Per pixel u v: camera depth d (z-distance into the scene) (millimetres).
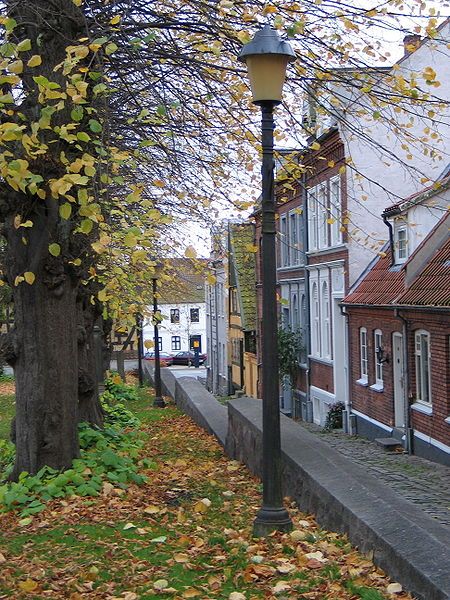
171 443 12633
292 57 6855
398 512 6082
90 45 6945
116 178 7609
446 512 10023
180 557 6133
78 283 8875
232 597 5234
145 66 9234
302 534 6617
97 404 12406
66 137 6848
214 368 54438
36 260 8445
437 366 16578
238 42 8938
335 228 25672
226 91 10609
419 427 17781
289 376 31797
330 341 26984
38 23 8383
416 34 9453
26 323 8609
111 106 10133
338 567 5801
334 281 26234
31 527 7066
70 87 6805
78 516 7371
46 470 8453
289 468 8188
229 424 11445
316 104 10555
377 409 21609
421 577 4980
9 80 6609
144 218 8484
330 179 25375
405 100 10547
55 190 6523
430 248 18703
